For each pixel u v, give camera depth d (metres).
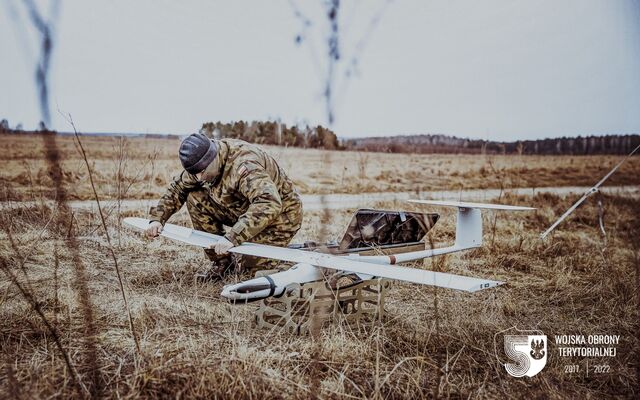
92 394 2.60
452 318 4.07
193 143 4.18
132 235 6.29
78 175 7.56
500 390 3.01
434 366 3.18
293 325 3.59
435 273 3.22
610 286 4.95
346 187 12.12
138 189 8.42
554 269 5.89
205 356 3.05
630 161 10.73
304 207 9.04
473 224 5.37
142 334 3.40
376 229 4.68
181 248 6.06
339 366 3.11
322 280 3.71
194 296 4.36
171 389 2.67
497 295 4.83
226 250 3.86
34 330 3.37
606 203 9.73
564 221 8.96
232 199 4.50
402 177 14.27
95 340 3.24
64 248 5.11
